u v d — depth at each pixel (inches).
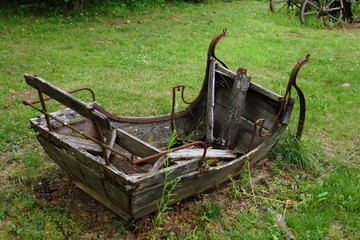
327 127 232.4
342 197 165.0
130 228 144.5
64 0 455.8
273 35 440.8
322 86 296.0
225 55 360.8
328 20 501.7
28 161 182.2
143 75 302.5
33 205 154.6
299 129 193.6
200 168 141.5
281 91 281.9
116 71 308.0
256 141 182.5
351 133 227.1
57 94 128.7
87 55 341.4
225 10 573.3
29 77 138.6
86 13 475.5
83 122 161.5
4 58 320.2
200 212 153.8
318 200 162.2
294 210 161.6
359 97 276.2
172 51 365.4
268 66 339.6
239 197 166.6
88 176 139.2
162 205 141.6
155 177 125.6
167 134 187.3
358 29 497.0
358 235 148.0
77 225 145.2
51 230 142.3
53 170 176.9
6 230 141.3
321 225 151.1
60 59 326.0
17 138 200.7
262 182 179.3
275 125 175.5
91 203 157.0
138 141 146.3
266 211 160.4
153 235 138.6
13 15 449.7
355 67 345.1
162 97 262.4
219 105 197.6
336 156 203.6
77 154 136.3
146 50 364.8
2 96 250.2
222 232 145.0
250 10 580.4
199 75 307.7
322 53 384.2
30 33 396.8
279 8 587.2
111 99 254.4
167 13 525.3
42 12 473.4
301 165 190.7
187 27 458.3
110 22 458.9
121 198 129.7
